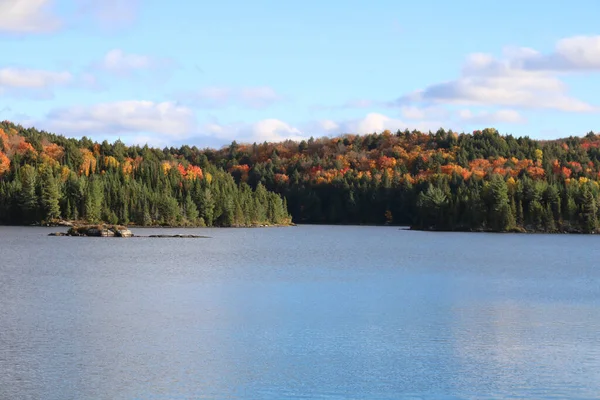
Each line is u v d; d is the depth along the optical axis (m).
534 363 43.03
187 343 47.59
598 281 89.75
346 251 151.50
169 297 69.50
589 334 51.47
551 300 69.81
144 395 36.31
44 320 55.12
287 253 143.25
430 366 42.34
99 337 49.00
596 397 36.75
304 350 45.97
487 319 57.72
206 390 37.31
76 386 37.53
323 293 74.12
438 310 62.50
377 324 55.00
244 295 71.75
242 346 46.88
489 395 36.97
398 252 149.25
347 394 36.97
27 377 39.03
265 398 36.22
